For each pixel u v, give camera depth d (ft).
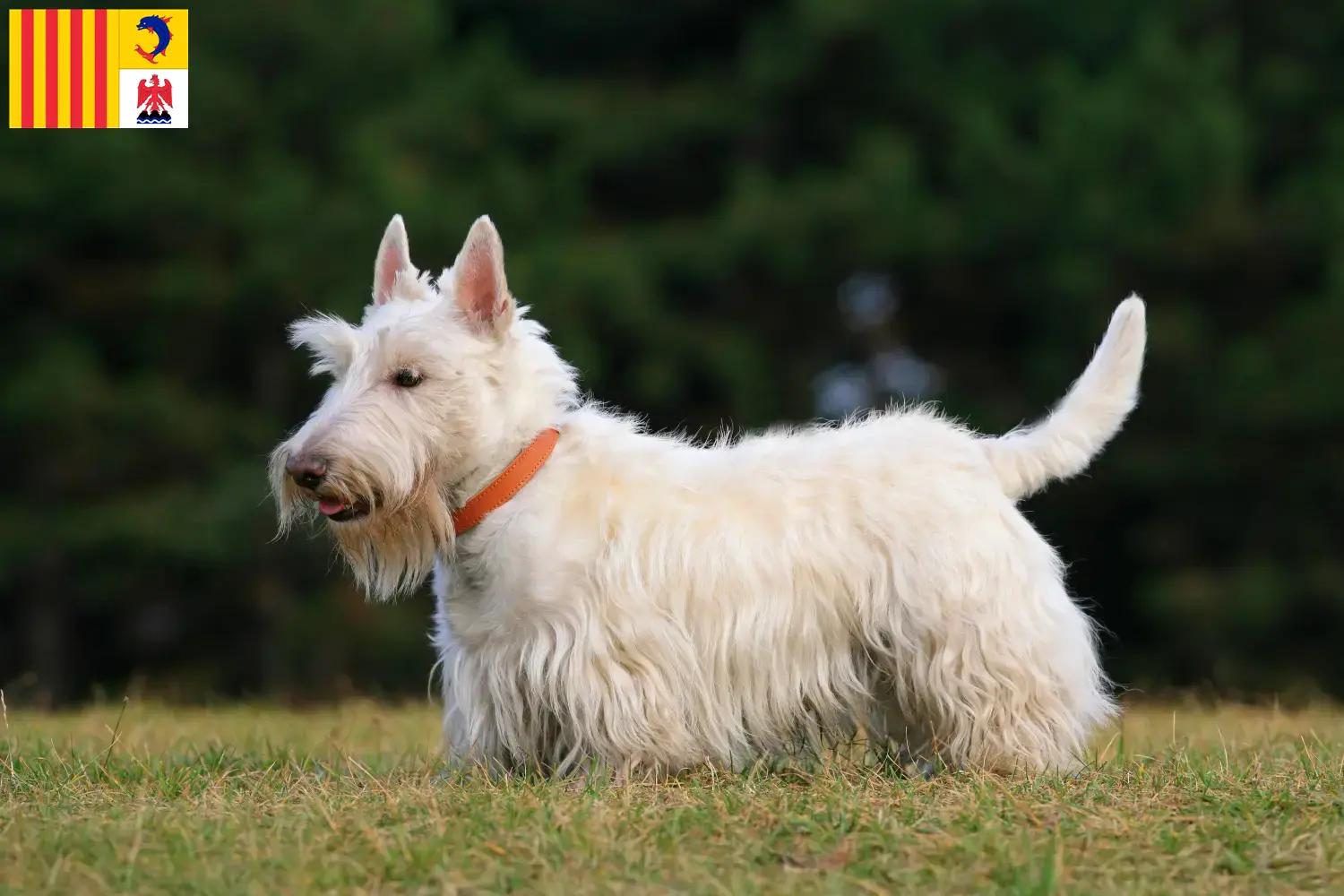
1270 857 13.44
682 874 12.89
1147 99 69.15
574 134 74.43
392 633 62.39
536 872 13.01
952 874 13.00
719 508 18.16
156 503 61.52
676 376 68.95
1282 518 65.77
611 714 17.43
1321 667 61.67
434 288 19.74
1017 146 71.26
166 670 66.54
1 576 62.34
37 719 29.07
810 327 76.79
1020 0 76.89
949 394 73.82
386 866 13.07
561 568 17.69
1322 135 70.44
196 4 67.56
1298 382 63.21
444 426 17.75
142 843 13.70
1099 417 19.15
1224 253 66.64
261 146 66.64
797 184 72.69
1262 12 75.05
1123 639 71.10
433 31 71.41
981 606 18.07
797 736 18.83
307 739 23.67
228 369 68.90
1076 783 16.61
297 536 61.77
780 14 80.69
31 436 62.64
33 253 64.85
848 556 18.29
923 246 70.08
